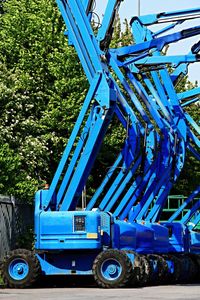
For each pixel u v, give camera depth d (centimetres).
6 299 1780
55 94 3938
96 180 4184
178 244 2920
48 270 2308
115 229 2355
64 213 2284
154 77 3045
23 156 3581
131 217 2702
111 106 2338
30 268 2253
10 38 4084
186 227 3028
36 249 2295
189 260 3003
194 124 3150
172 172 2888
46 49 4022
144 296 1880
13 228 2992
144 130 2692
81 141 2339
